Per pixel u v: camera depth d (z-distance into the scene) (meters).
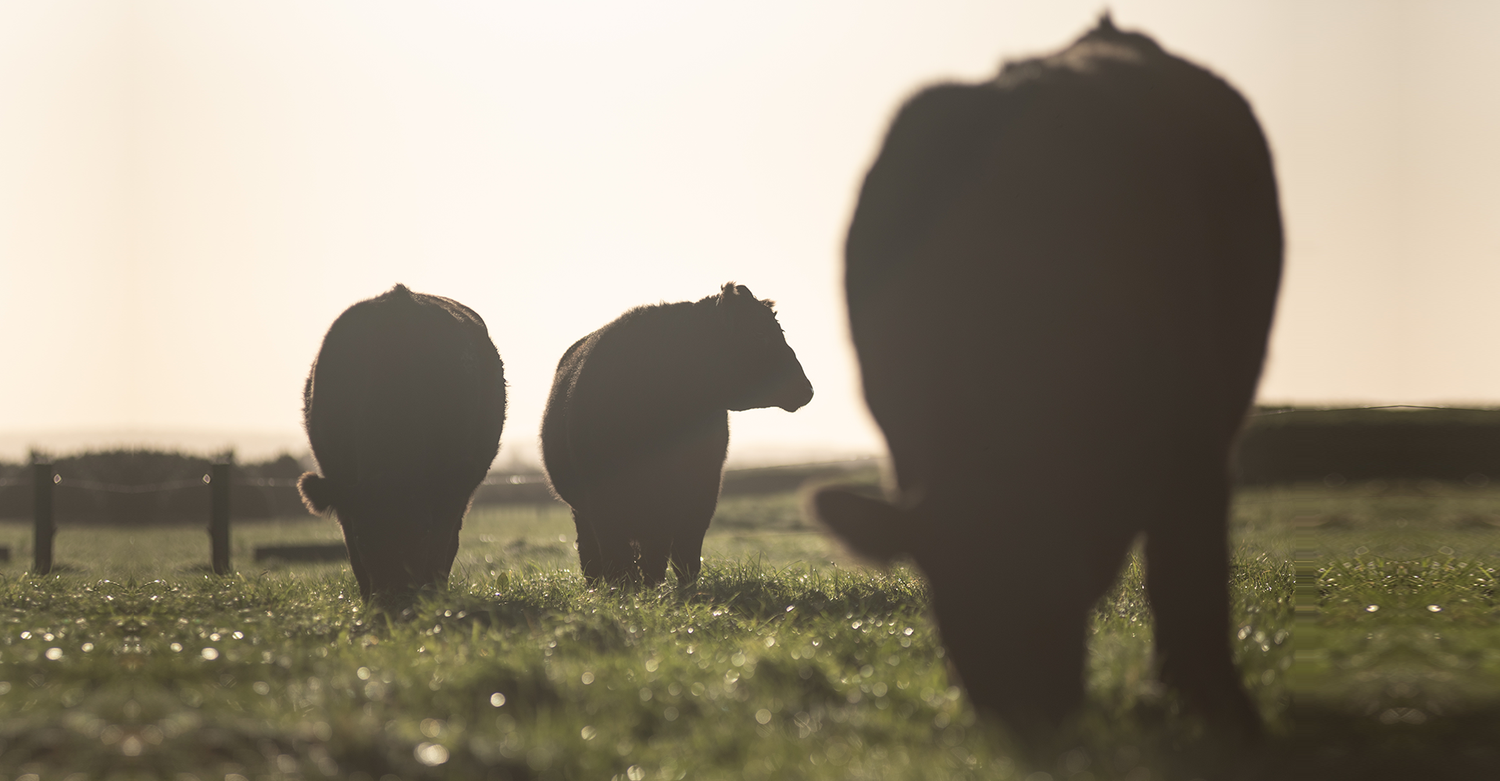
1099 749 7.43
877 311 7.70
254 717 8.76
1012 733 6.63
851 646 11.46
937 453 6.83
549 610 13.62
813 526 6.61
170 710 8.91
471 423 16.52
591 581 18.08
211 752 7.70
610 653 10.91
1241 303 9.34
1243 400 9.73
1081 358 6.93
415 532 13.48
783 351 18.09
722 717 8.62
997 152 7.55
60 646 11.83
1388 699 9.22
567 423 18.62
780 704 8.83
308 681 9.95
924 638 11.84
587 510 18.62
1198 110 9.48
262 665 10.57
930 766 7.11
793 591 16.11
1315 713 9.08
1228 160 9.49
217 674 10.49
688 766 7.57
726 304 17.80
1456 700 9.17
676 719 8.72
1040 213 7.28
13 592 16.66
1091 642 11.13
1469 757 8.12
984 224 7.26
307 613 14.52
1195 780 7.38
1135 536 7.57
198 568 24.41
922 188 7.63
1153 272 7.57
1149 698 8.82
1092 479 6.81
